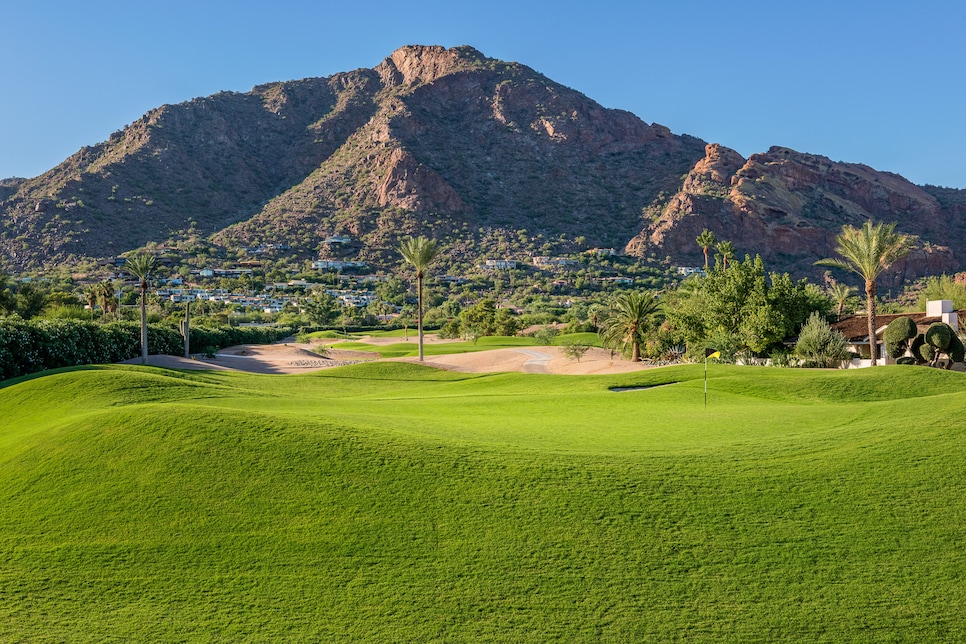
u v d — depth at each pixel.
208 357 75.56
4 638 11.30
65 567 13.37
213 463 16.81
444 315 173.75
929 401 21.91
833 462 16.44
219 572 13.10
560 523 14.21
